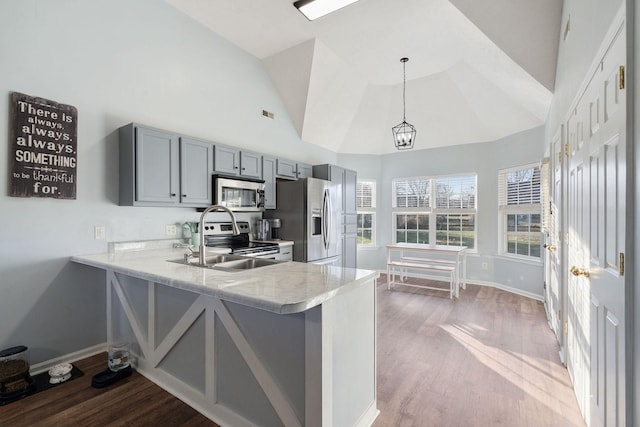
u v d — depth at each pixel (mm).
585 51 1800
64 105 2371
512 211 4777
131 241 2779
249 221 4188
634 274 1067
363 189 6293
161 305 2061
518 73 3295
